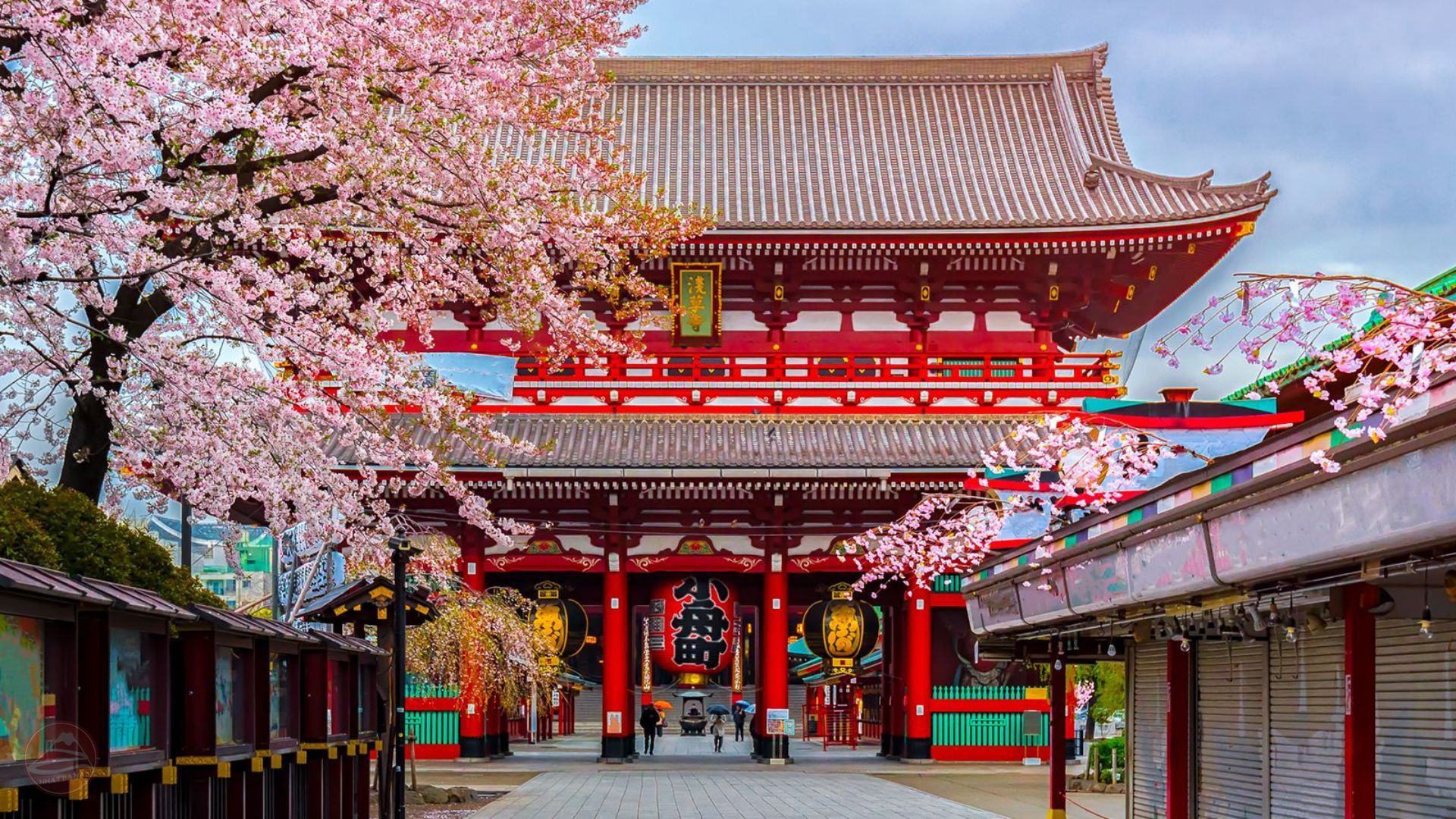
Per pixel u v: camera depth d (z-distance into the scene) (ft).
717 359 173.27
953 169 189.16
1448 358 36.11
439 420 74.33
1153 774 83.56
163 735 42.04
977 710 166.09
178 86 62.59
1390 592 44.32
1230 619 59.93
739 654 265.13
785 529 169.27
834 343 176.35
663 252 91.25
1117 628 76.38
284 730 57.06
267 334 66.59
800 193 184.75
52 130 56.29
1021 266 172.45
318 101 69.62
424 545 132.77
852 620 161.99
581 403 172.24
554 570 170.30
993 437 167.53
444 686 140.56
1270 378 73.20
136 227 59.47
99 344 66.69
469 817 106.83
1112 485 75.31
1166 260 172.76
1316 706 60.29
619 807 115.14
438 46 68.23
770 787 135.44
